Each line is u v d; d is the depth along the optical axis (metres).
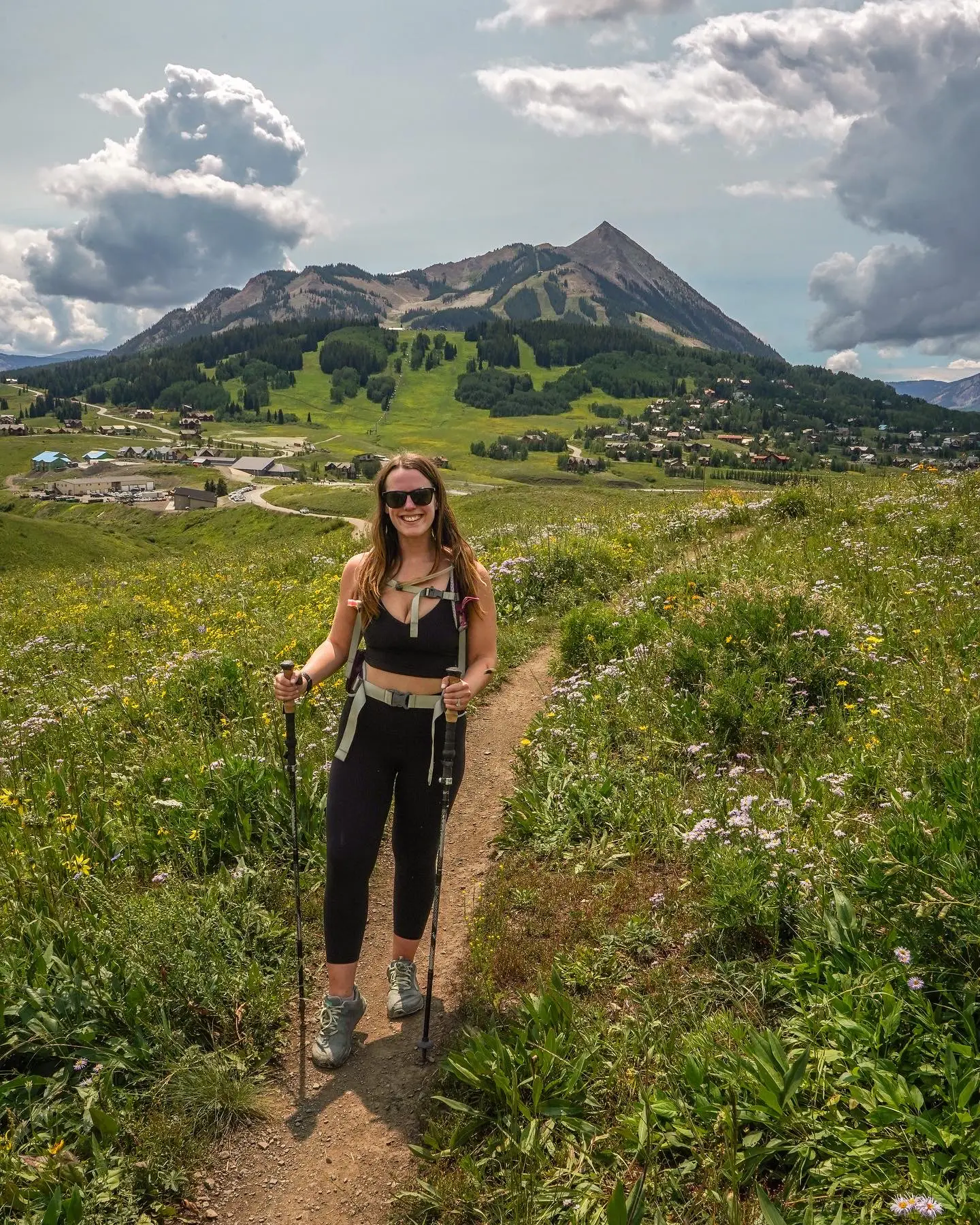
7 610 18.67
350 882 3.82
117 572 25.05
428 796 3.89
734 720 6.11
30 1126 3.37
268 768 5.91
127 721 7.79
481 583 3.89
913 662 6.50
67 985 3.90
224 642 10.83
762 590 7.74
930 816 3.90
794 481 17.25
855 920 3.65
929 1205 2.42
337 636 4.00
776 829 4.40
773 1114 2.96
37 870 4.90
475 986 4.11
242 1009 3.98
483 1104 3.43
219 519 116.81
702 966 3.95
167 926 4.25
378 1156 3.33
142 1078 3.62
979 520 10.95
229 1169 3.33
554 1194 2.96
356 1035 4.02
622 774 5.81
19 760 7.00
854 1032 3.13
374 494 3.78
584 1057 3.40
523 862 5.23
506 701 8.14
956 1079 2.87
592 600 11.38
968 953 3.28
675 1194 2.88
